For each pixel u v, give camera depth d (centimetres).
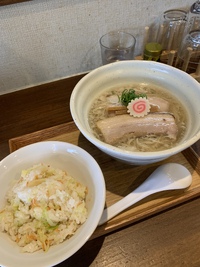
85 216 23
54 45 39
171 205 27
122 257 24
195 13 42
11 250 22
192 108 30
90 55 43
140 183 29
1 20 33
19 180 26
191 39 41
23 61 39
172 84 32
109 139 28
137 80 34
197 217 27
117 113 30
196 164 30
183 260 24
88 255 25
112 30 41
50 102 40
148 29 42
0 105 39
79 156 27
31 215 24
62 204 24
